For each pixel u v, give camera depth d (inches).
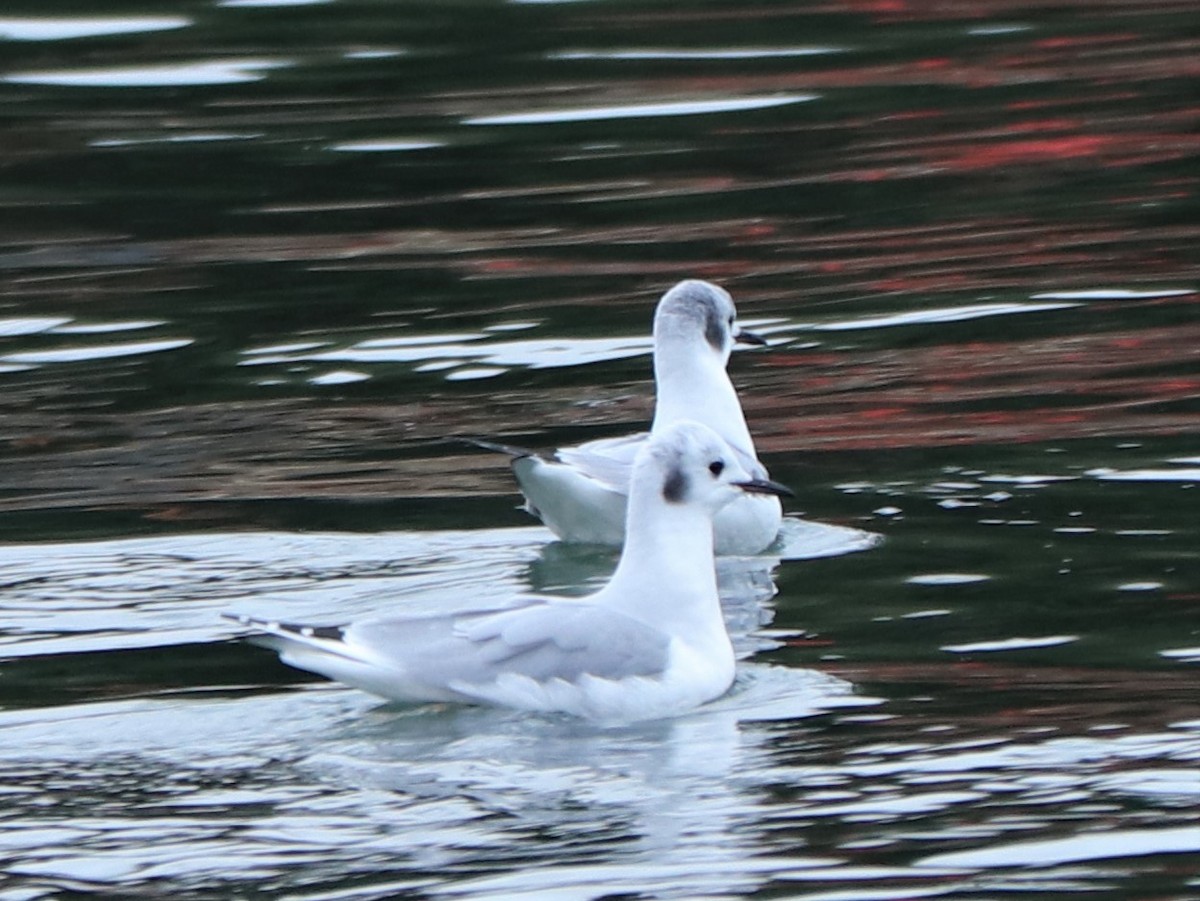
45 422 743.1
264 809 433.1
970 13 1333.7
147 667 515.2
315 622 540.4
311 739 469.4
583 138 1101.1
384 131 1115.9
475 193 1025.5
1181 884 396.8
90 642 532.7
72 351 825.5
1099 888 395.2
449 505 647.8
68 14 1328.7
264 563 593.3
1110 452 673.0
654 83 1189.1
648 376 781.3
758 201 1000.9
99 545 609.9
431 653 483.8
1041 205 985.5
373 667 479.2
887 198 1001.5
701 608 502.6
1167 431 691.4
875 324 833.5
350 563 591.8
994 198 996.6
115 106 1165.7
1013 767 448.5
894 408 734.5
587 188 1026.1
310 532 621.6
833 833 419.2
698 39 1275.8
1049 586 558.9
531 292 885.8
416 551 603.5
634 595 502.9
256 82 1205.7
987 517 618.8
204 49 1264.8
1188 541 588.1
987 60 1229.7
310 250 949.2
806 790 439.5
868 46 1258.0
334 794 439.5
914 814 427.2
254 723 478.9
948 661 510.9
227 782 446.0
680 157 1067.3
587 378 780.6
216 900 396.2
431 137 1106.1
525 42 1277.1
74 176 1061.1
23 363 811.4
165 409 754.8
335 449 706.8
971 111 1133.7
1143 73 1191.6
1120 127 1094.4
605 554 599.8
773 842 415.5
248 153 1088.2
